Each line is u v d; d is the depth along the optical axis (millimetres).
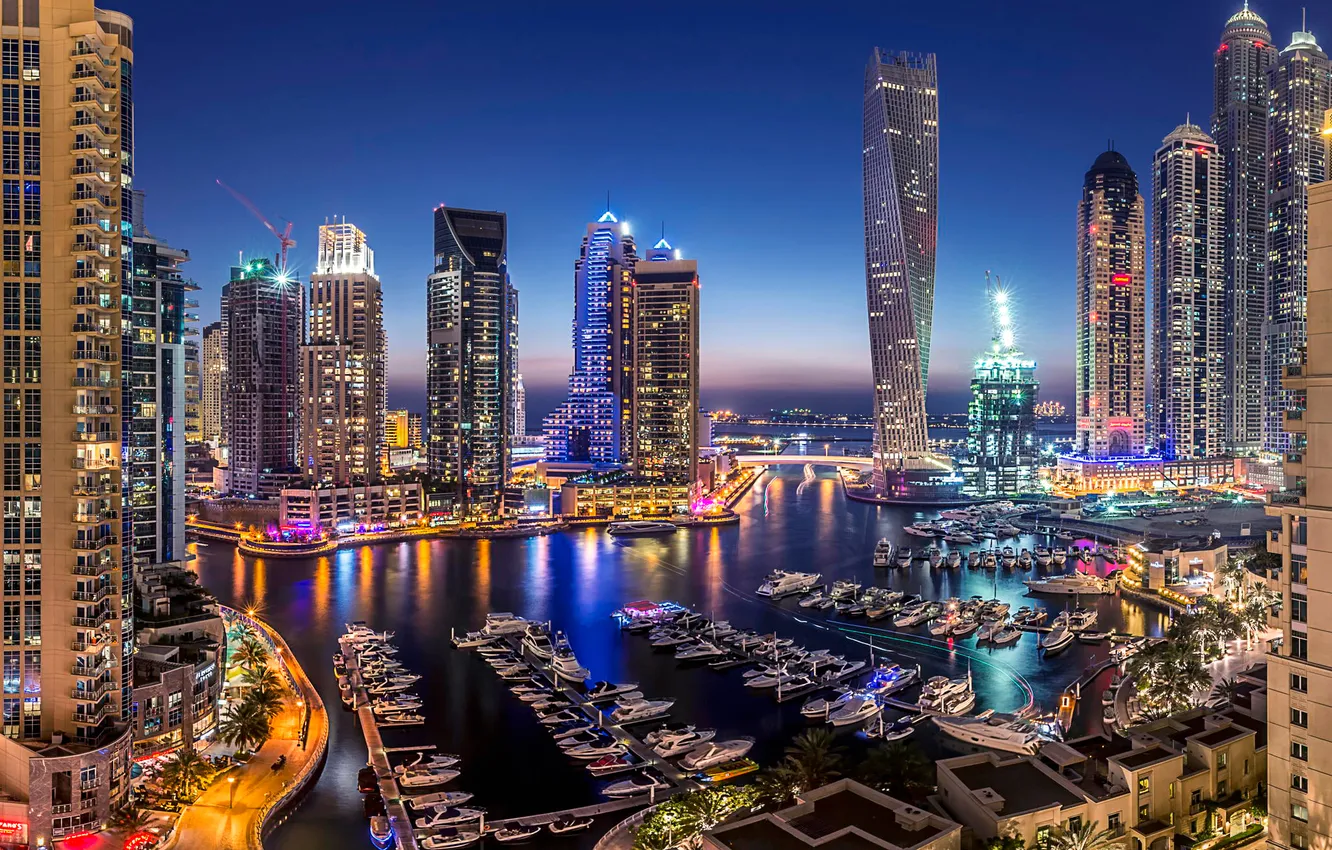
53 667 132500
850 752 168875
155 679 155125
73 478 132250
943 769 110188
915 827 95250
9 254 132000
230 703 176625
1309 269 97750
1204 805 117875
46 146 133000
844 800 104438
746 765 161875
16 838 125500
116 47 137500
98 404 134250
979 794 104250
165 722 153500
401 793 149250
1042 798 105938
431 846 131125
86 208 133000
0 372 131500
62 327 132500
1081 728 178375
